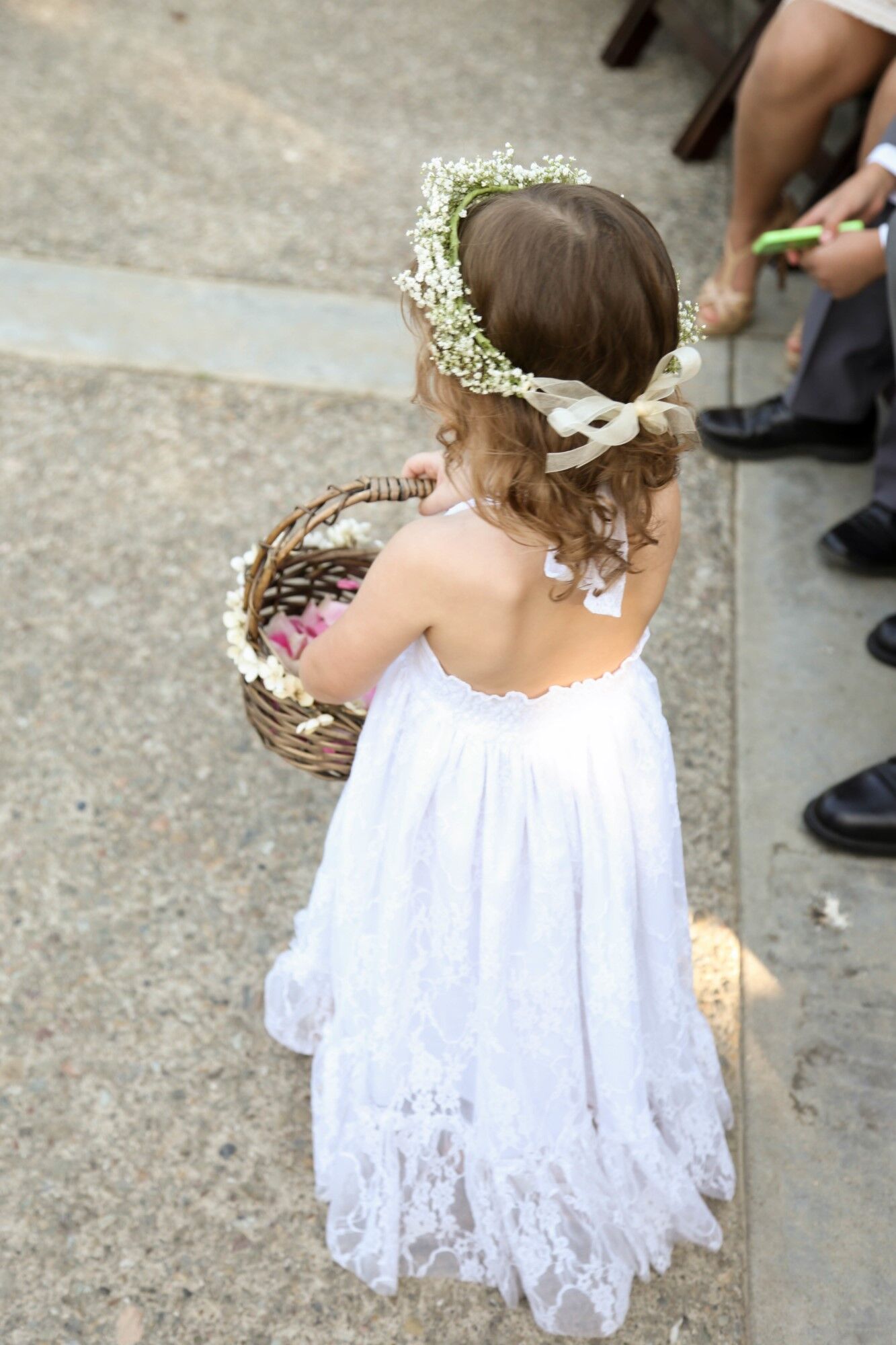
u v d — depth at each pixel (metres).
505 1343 1.74
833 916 2.23
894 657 2.66
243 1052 2.04
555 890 1.50
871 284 2.79
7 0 4.78
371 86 4.50
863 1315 1.75
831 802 2.31
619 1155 1.74
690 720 2.58
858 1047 2.05
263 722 1.67
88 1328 1.73
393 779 1.52
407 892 1.56
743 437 3.13
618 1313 1.74
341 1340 1.74
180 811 2.37
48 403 3.21
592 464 1.22
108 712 2.54
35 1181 1.87
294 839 2.34
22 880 2.24
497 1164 1.69
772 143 3.04
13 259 3.61
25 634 2.67
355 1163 1.80
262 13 4.88
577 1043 1.63
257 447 3.14
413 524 1.32
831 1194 1.88
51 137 4.09
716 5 5.02
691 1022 1.85
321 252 3.74
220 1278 1.79
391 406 3.29
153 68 4.48
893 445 2.77
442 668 1.41
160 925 2.20
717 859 2.33
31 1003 2.08
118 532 2.91
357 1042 1.75
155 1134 1.93
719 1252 1.83
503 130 4.30
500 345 1.15
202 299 3.54
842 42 2.82
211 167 4.03
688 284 3.70
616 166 4.17
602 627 1.39
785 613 2.80
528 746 1.45
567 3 5.12
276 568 1.59
